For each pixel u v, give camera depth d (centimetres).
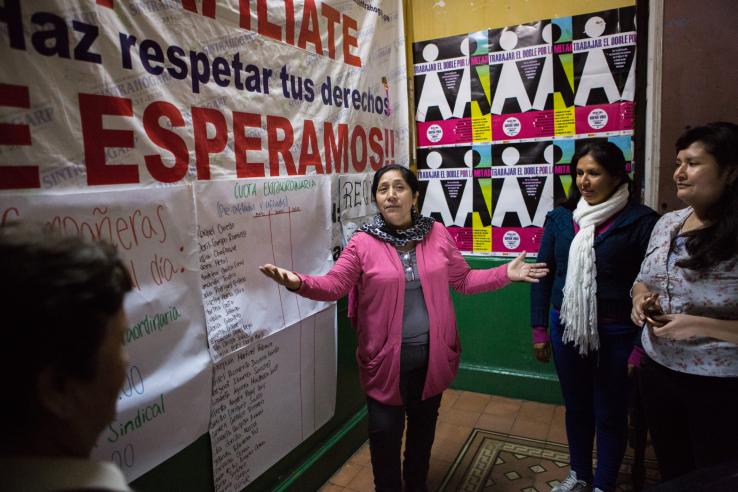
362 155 247
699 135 133
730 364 129
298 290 160
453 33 296
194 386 147
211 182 153
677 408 145
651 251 152
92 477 48
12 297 45
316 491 216
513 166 293
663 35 247
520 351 301
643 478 202
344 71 229
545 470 226
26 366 46
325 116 215
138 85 130
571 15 268
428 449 196
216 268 156
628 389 187
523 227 296
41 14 108
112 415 56
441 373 179
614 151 186
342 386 242
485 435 259
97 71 120
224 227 159
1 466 46
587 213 188
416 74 310
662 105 252
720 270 130
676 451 149
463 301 311
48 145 110
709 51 240
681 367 137
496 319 304
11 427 47
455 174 309
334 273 172
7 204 102
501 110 291
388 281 173
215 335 155
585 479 200
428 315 177
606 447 189
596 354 190
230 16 161
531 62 280
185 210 144
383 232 180
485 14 287
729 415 131
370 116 254
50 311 46
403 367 176
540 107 282
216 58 156
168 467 145
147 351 133
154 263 134
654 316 138
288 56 189
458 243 314
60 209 111
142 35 131
